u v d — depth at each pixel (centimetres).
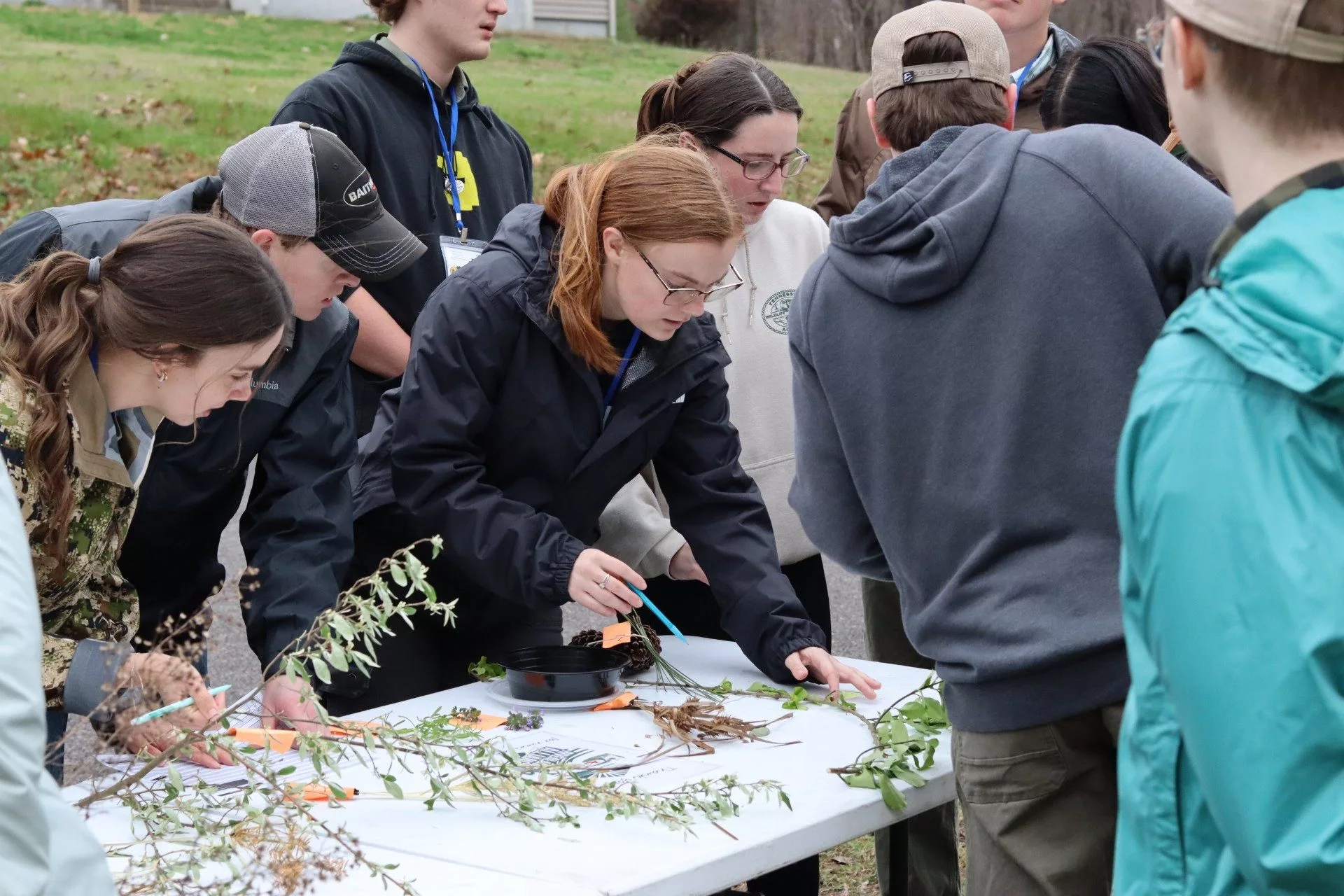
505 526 237
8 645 99
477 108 363
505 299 240
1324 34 103
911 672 258
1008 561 180
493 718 226
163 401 187
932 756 202
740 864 170
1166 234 170
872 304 189
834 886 356
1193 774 109
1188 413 102
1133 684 114
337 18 1495
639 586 231
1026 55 368
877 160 389
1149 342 173
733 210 232
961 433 182
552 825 179
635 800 179
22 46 1196
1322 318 97
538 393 246
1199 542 99
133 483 201
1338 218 102
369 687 263
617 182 232
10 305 178
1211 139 113
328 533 246
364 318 327
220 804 169
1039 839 181
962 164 183
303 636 177
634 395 250
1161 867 112
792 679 249
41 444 176
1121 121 248
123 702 168
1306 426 98
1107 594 173
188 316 177
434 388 240
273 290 187
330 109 326
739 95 291
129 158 1015
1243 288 102
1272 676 96
